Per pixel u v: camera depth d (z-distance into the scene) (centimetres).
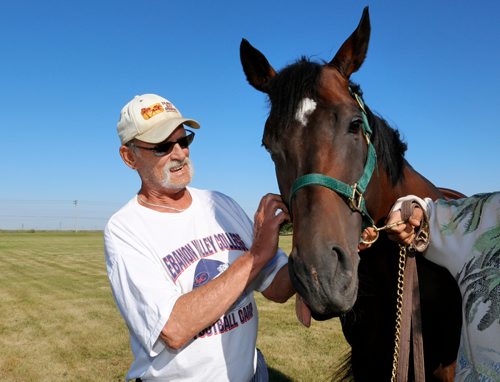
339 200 172
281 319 684
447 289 208
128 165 222
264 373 229
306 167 172
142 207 213
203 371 195
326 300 154
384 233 209
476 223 166
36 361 530
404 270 185
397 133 222
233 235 223
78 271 1432
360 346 242
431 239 175
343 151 174
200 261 206
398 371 182
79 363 520
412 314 186
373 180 190
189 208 218
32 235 5253
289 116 178
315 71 187
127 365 512
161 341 188
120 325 692
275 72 224
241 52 222
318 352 519
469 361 158
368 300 228
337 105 178
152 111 205
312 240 159
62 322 719
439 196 239
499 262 154
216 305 183
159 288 188
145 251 199
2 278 1291
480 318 153
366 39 202
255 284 224
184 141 215
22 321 734
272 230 190
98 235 5444
